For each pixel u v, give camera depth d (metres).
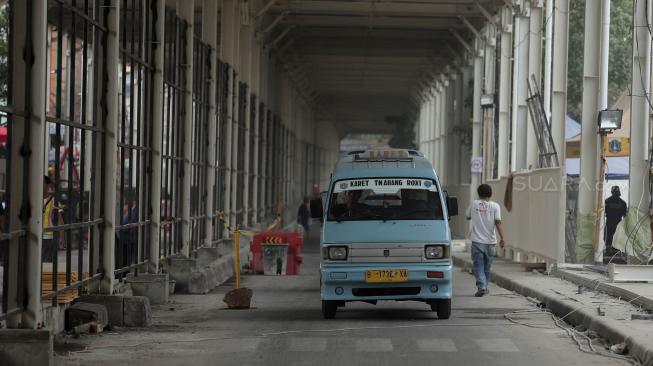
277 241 27.36
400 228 16.77
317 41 55.66
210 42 28.64
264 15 44.38
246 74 38.97
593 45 25.62
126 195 18.55
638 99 23.23
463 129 55.22
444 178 63.69
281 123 58.38
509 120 37.84
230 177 33.84
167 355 12.84
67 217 14.16
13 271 11.81
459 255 36.91
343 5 44.69
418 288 16.69
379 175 17.33
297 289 23.62
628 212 22.55
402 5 44.66
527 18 34.09
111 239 16.16
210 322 16.69
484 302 20.38
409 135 97.38
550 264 25.97
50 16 17.23
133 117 18.27
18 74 11.84
